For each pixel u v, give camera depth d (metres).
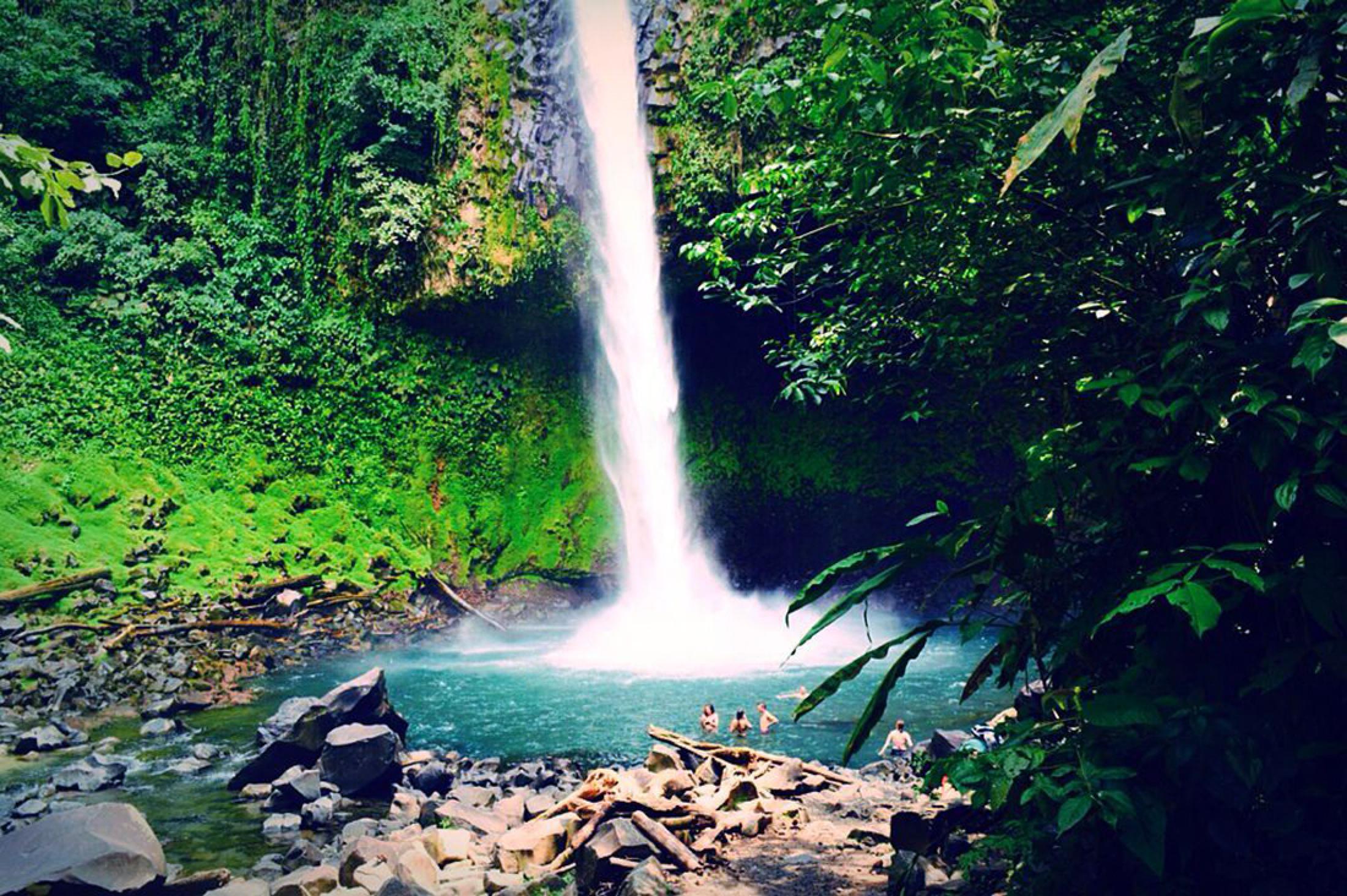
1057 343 4.54
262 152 30.75
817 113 4.21
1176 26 3.45
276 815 9.79
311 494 28.22
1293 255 3.03
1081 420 4.05
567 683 18.38
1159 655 3.16
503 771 12.00
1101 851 3.53
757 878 6.57
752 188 5.67
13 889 6.50
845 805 8.68
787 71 4.51
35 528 22.88
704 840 7.27
